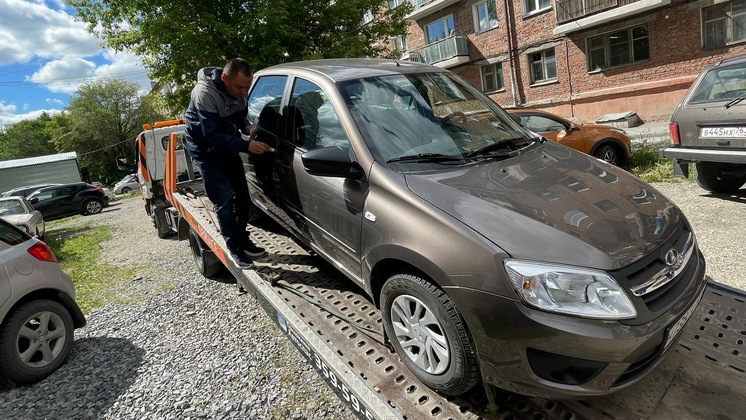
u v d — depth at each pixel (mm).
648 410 1911
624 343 1700
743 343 2258
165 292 5359
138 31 11594
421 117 2826
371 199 2373
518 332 1767
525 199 2107
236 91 3148
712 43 13570
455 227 1963
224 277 5441
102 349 4055
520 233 1888
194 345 3848
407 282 2143
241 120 3490
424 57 22938
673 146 5945
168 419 2891
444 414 1993
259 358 3484
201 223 4410
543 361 1769
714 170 5809
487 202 2074
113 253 8492
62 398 3357
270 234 4137
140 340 4113
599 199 2152
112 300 5465
